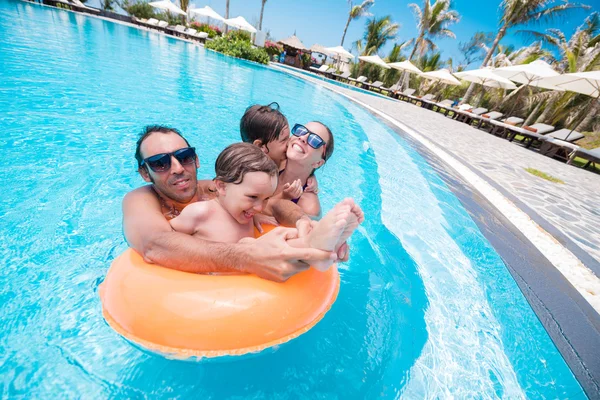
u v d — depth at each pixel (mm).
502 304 2402
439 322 2176
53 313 1724
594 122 19250
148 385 1456
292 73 22422
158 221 1624
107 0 32094
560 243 3463
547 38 23719
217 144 5062
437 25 30297
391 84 34000
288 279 1599
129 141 4293
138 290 1433
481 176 5801
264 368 1611
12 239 2213
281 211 2201
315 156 2367
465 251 3090
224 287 1459
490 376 1820
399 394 1651
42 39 10094
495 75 18188
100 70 8125
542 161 10180
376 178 4910
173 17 35594
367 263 2705
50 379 1410
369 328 2012
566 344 2076
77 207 2727
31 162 3230
